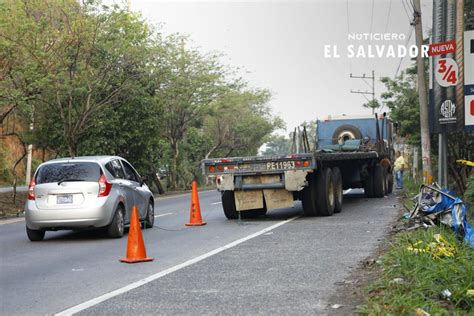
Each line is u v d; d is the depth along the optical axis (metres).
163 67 41.91
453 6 22.11
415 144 38.38
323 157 19.28
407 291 8.51
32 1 31.38
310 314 7.91
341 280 9.90
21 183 63.19
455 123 22.22
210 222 20.05
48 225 16.25
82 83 34.03
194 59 50.41
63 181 16.41
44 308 8.73
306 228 17.09
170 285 9.93
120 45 35.00
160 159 49.06
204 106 51.59
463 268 9.12
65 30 32.38
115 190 16.84
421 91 26.69
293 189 18.98
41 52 29.70
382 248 12.95
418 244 11.12
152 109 40.16
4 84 30.48
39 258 13.60
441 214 13.77
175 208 27.58
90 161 16.73
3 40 29.09
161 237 16.42
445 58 22.31
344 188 27.45
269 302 8.61
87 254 13.94
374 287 8.88
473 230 13.43
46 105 35.47
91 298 9.25
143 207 18.66
